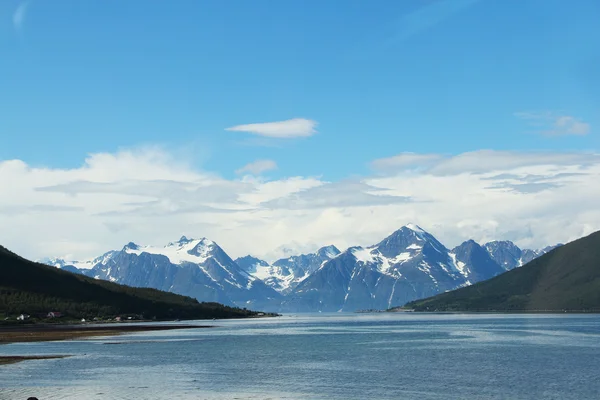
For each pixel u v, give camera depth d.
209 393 105.12
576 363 146.75
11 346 197.50
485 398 101.38
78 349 187.12
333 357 167.00
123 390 107.19
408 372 133.00
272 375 128.38
